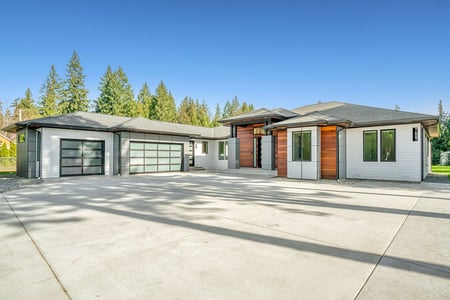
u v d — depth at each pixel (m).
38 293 2.21
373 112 14.52
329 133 12.57
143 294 2.19
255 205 6.20
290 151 13.16
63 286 2.33
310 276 2.54
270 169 16.80
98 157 15.67
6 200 6.87
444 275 2.59
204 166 21.95
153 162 17.33
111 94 44.12
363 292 2.24
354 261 2.93
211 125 58.47
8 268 2.72
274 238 3.73
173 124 22.17
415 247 3.39
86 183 11.04
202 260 2.93
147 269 2.69
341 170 13.16
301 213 5.36
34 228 4.23
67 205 6.18
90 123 15.61
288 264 2.83
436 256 3.09
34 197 7.34
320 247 3.38
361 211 5.57
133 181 11.93
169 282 2.41
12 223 4.55
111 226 4.35
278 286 2.34
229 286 2.33
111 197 7.34
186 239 3.67
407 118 11.91
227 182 11.49
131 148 16.17
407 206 6.13
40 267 2.74
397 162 12.40
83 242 3.54
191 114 52.06
